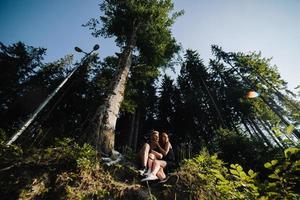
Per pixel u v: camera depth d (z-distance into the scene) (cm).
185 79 2945
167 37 1680
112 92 919
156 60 1677
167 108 2609
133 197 407
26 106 1748
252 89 2200
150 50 1641
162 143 570
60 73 1966
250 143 1145
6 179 390
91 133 695
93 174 446
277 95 1941
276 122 197
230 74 2642
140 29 1573
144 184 449
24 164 436
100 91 1692
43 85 1861
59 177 412
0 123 1630
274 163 186
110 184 430
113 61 1647
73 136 1012
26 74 2077
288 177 178
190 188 426
